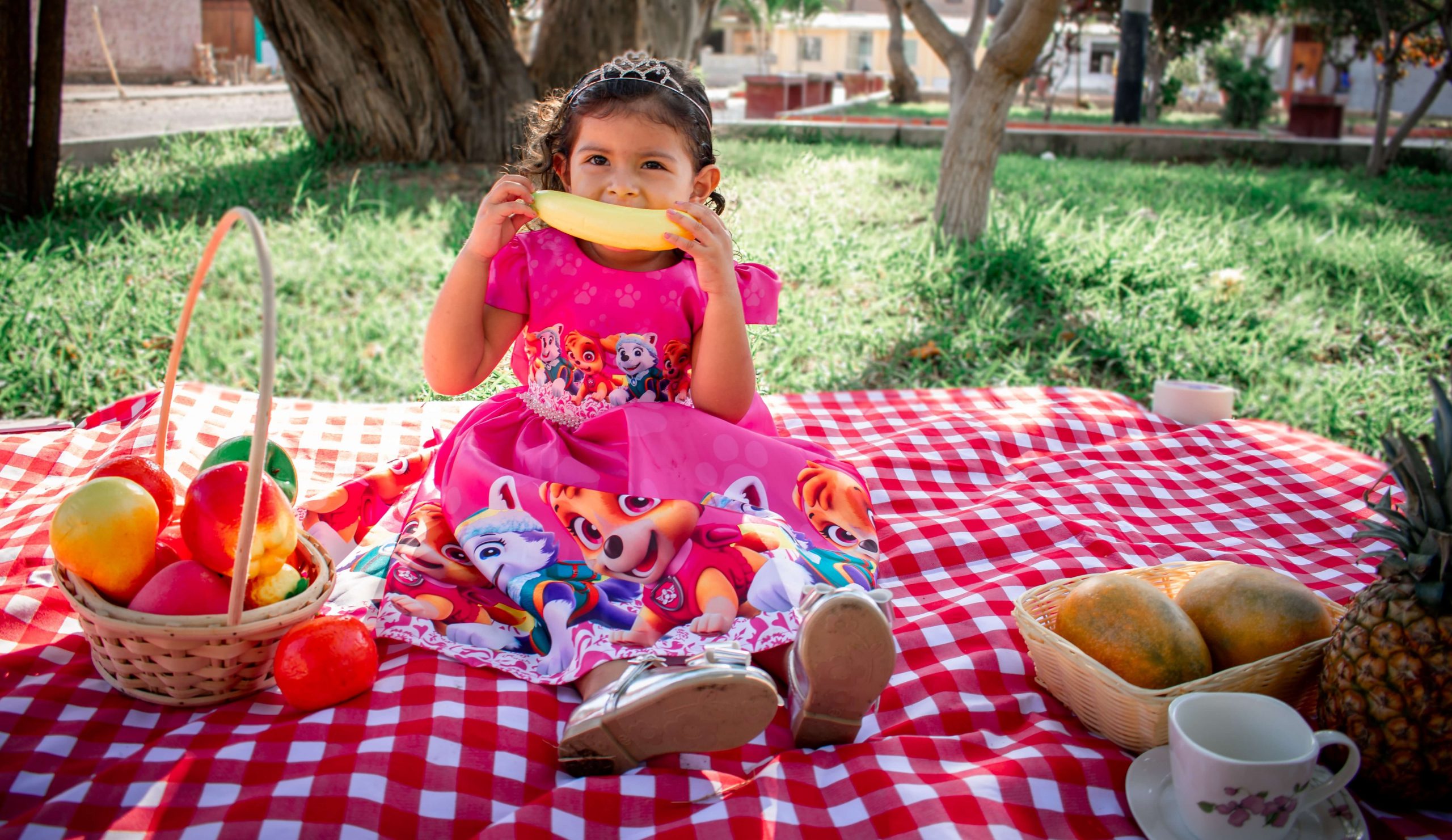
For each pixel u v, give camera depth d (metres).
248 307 5.84
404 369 5.08
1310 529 2.85
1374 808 1.66
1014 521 2.72
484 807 1.61
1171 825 1.58
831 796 1.65
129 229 6.86
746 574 1.97
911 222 7.85
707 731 1.61
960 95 6.98
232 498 1.73
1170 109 27.23
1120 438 3.47
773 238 6.78
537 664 1.92
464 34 9.26
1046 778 1.68
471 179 9.16
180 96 19.50
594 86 2.16
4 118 6.93
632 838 1.54
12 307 5.00
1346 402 4.84
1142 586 1.82
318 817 1.52
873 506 2.89
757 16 30.83
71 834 1.49
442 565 2.10
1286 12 20.12
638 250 2.09
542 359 2.24
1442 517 1.55
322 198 8.33
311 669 1.74
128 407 3.18
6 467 2.77
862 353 5.30
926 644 2.14
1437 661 1.54
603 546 2.00
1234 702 1.60
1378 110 12.48
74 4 21.33
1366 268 6.86
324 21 8.99
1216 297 5.98
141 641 1.69
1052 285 6.09
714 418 2.16
